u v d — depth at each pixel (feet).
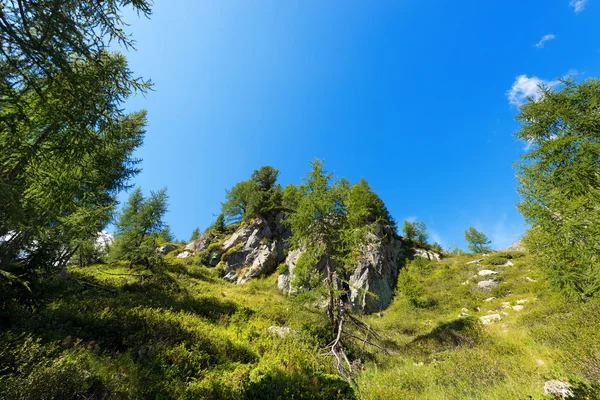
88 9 14.23
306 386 23.35
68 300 31.81
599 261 31.76
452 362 29.25
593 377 19.15
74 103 15.05
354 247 43.45
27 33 11.85
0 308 21.50
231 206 148.56
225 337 31.60
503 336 37.32
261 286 94.94
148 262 67.92
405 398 22.17
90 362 18.47
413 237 184.44
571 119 35.86
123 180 50.47
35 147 14.60
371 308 79.71
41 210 17.43
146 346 24.12
